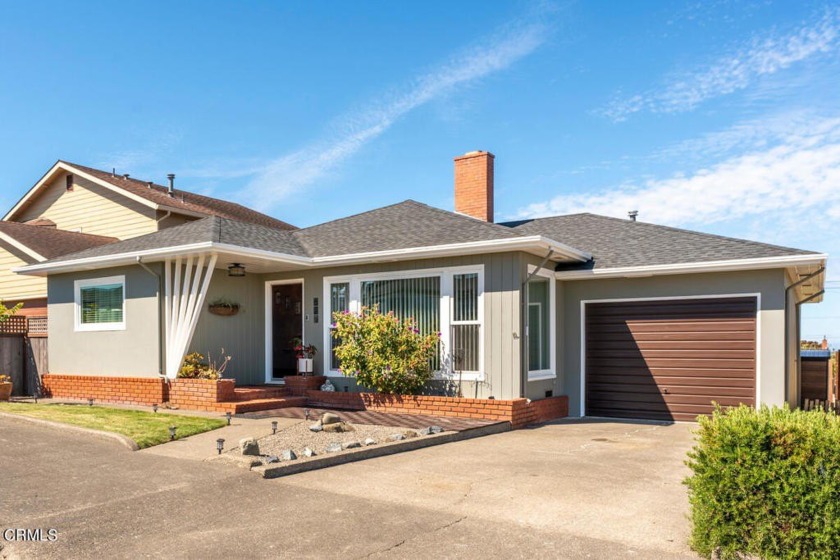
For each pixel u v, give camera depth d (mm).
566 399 13531
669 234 14125
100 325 14102
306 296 14164
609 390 13367
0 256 19359
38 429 9438
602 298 13414
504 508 5969
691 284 12523
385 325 12141
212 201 23797
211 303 13562
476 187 17438
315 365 13898
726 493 4680
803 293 15484
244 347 14320
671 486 6824
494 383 11773
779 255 11570
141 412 11305
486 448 9055
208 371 12797
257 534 5211
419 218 14609
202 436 9117
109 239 19203
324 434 9297
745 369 12008
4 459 7562
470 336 12125
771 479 4539
